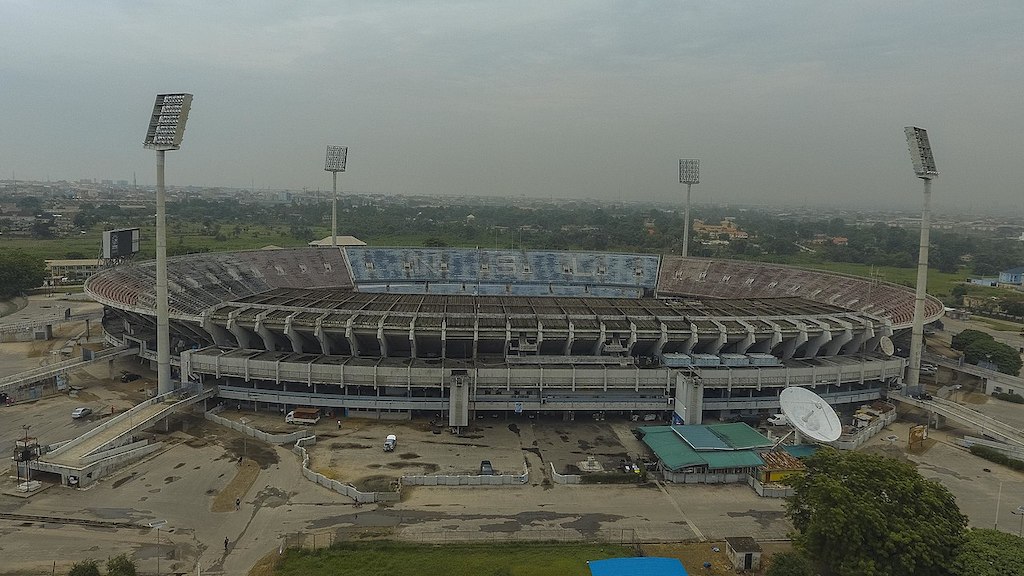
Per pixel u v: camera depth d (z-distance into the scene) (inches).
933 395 4325.8
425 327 4010.8
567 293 7022.6
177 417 3666.3
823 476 2176.4
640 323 4325.8
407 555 2230.6
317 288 6397.6
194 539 2327.8
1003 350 4948.3
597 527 2480.3
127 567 1985.7
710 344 4389.8
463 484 2847.0
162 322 3754.9
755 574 2169.0
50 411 3663.9
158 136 3659.0
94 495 2659.9
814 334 4318.4
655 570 2039.9
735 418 3841.0
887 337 4483.3
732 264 6993.1
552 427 3619.6
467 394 3472.0
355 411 3718.0
